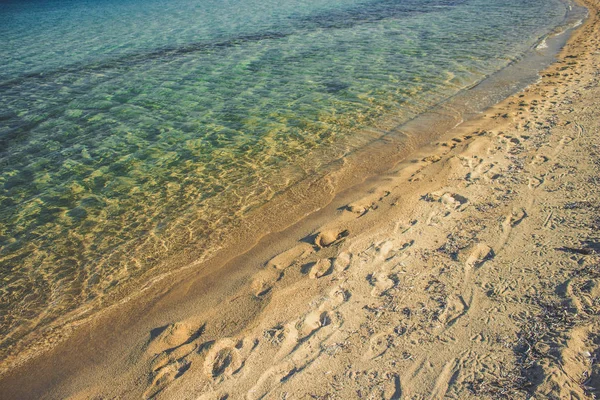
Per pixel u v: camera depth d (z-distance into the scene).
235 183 9.18
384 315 5.24
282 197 8.61
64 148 10.95
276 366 4.77
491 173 8.35
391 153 9.99
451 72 15.38
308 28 23.16
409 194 7.98
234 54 18.62
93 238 7.75
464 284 5.51
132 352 5.41
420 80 14.70
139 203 8.68
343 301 5.59
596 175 7.47
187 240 7.58
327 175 9.26
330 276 6.08
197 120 12.25
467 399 4.04
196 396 4.56
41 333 5.93
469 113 11.95
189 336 5.52
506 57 16.91
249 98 13.69
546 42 18.70
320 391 4.40
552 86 13.36
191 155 10.38
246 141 10.91
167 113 12.82
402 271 5.96
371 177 9.05
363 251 6.52
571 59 16.05
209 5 32.62
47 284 6.77
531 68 15.45
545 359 4.20
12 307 6.38
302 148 10.47
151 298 6.36
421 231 6.82
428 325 4.98
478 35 20.39
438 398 4.12
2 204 8.79
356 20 24.78
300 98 13.51
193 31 23.61
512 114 11.44
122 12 31.25
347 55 17.81
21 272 7.03
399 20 24.42
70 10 33.41
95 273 6.95
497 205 7.20
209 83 15.19
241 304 5.85
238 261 6.93
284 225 7.75
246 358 4.94
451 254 6.14
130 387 4.88
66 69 17.47
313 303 5.62
